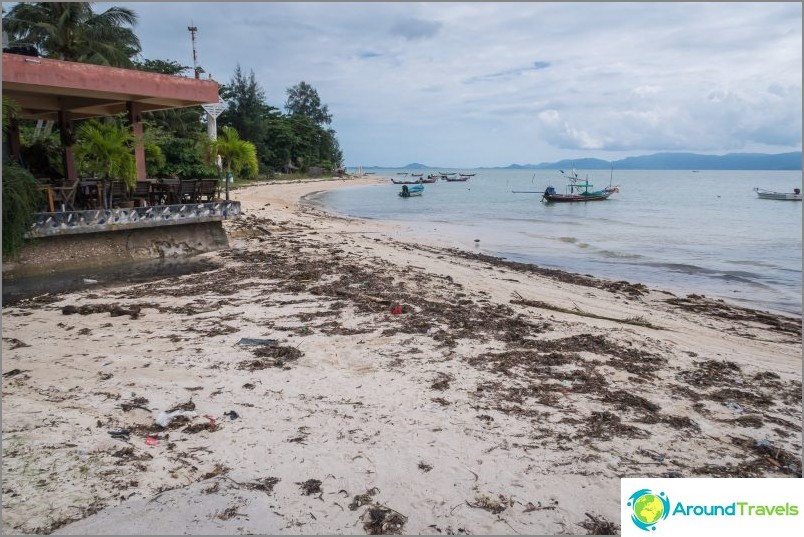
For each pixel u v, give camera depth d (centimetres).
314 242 1772
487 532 370
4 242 1061
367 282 1162
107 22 3053
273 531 358
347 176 10256
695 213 3675
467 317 913
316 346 737
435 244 2098
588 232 2592
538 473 443
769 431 545
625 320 999
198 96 1443
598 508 400
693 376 703
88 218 1218
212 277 1172
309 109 11206
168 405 541
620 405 586
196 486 401
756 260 1861
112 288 1064
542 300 1145
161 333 780
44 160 1784
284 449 464
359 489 411
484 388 613
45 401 534
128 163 1282
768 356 836
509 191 7069
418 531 368
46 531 339
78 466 414
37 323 823
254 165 1683
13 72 1129
